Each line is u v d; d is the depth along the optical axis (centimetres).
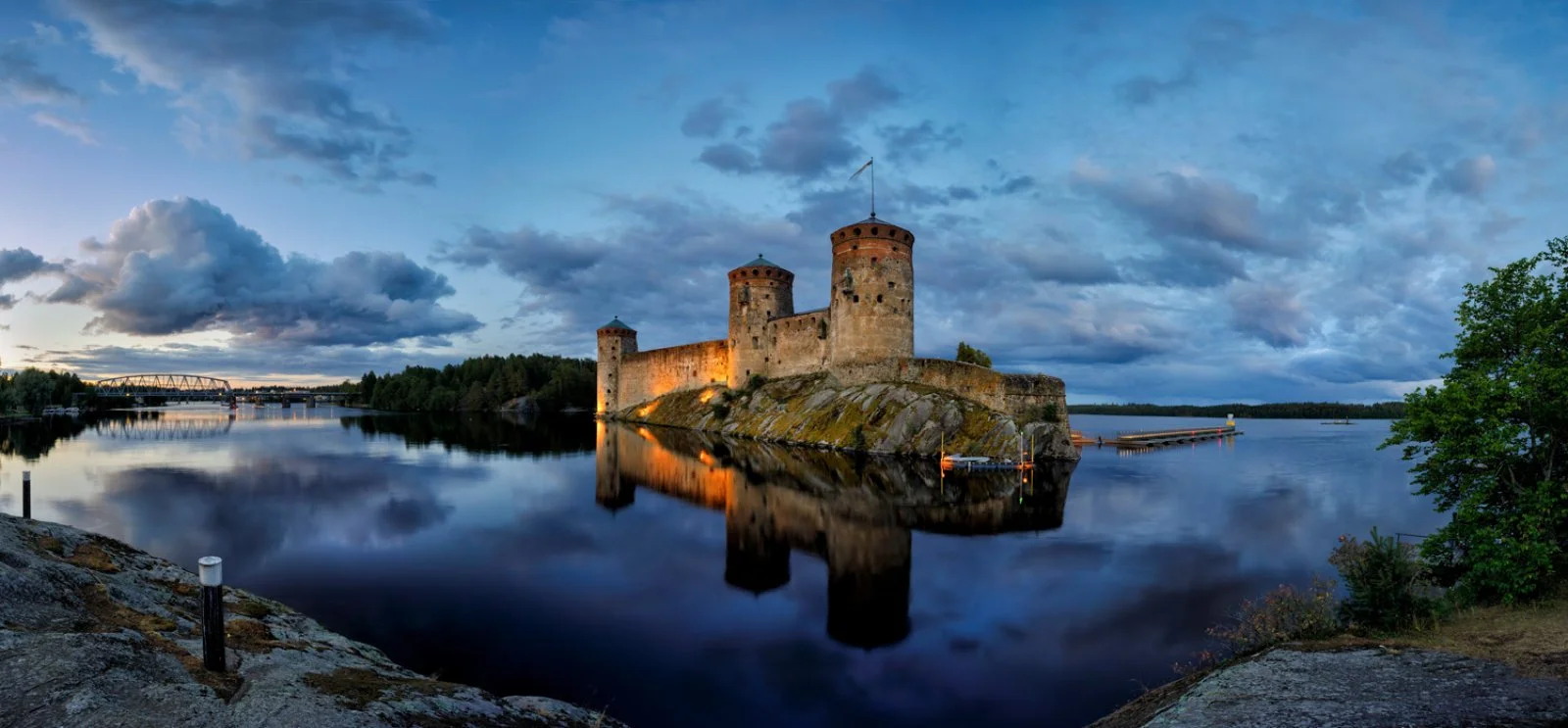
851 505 3666
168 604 1137
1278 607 1460
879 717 1362
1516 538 1331
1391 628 1193
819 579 2311
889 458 5475
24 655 733
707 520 3269
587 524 3184
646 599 2084
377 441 7769
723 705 1408
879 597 2125
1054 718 1355
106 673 727
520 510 3519
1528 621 1146
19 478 4625
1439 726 773
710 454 5931
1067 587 2233
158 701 693
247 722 680
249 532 2970
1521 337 1421
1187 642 1748
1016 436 5197
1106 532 3056
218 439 8119
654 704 1407
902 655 1677
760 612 1972
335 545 2752
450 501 3819
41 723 622
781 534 2984
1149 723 936
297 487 4288
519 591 2150
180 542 2773
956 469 4881
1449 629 1159
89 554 1268
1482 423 1388
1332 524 3322
